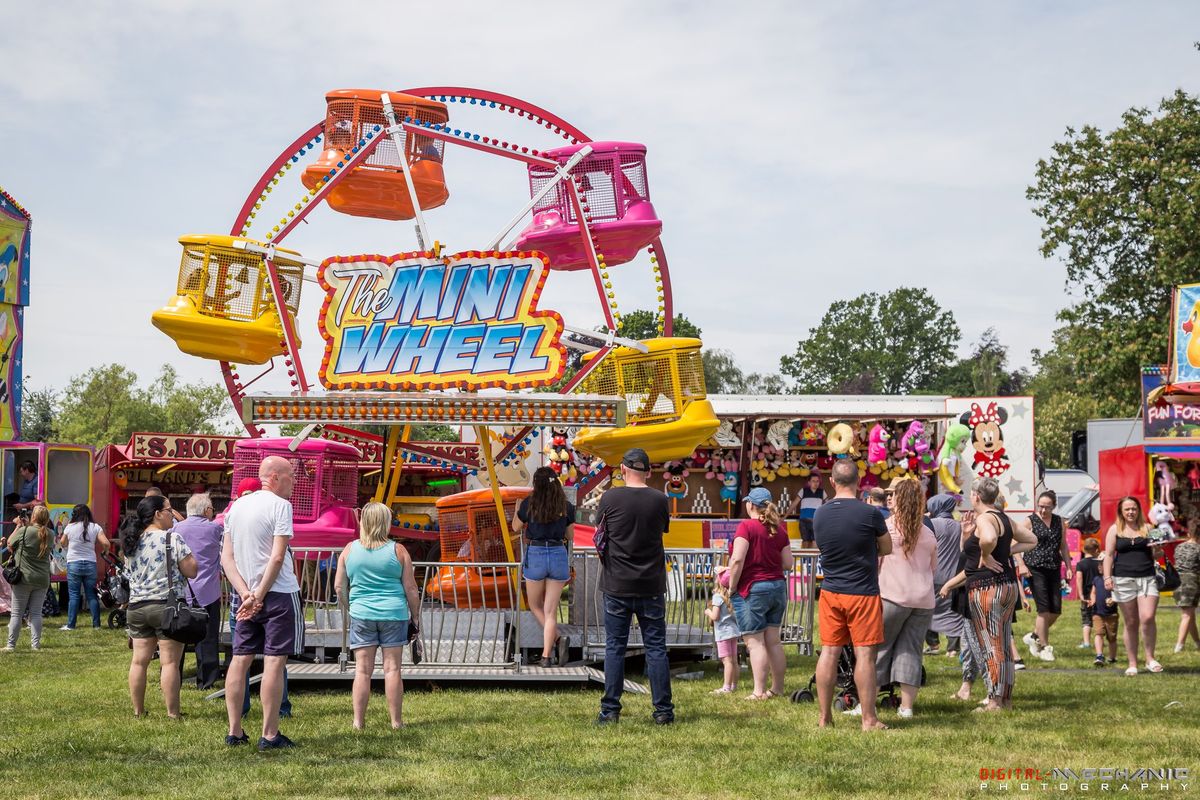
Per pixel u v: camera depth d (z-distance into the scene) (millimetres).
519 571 11023
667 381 14516
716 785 6559
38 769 7105
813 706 9508
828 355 107562
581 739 8047
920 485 9023
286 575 7953
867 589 8422
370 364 12352
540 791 6449
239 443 13953
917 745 7754
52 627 17578
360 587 8586
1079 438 35812
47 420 75812
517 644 10836
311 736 8219
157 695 10484
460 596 12531
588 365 14016
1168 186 38094
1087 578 14508
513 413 11938
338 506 14172
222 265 13797
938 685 11062
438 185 14797
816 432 26578
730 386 78875
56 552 19891
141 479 23516
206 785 6625
